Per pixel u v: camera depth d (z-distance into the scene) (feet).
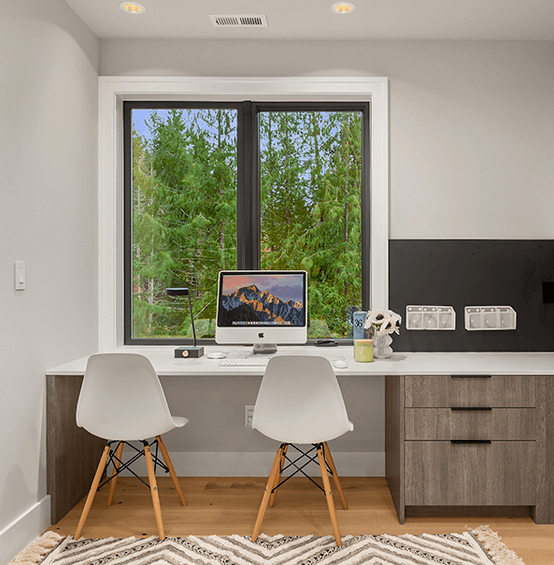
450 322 8.61
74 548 6.30
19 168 6.27
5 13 5.96
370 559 6.03
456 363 7.54
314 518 7.14
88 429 6.46
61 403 7.13
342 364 7.14
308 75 8.71
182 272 9.20
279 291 8.23
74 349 7.80
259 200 9.18
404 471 6.95
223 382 8.79
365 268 9.09
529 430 6.92
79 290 7.99
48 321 6.99
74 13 7.75
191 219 9.18
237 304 8.21
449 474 6.93
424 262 8.71
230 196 9.16
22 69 6.32
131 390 6.28
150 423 6.39
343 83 8.66
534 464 6.92
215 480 8.56
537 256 8.68
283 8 7.64
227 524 6.95
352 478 8.65
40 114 6.77
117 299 8.91
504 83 8.68
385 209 8.68
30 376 6.51
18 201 6.24
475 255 8.70
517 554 6.20
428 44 8.71
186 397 8.82
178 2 7.45
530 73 8.68
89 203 8.38
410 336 8.70
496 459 6.93
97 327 8.71
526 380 6.93
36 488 6.66
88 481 8.04
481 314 8.59
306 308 8.18
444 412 6.94
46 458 6.94
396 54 8.71
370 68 8.71
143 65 8.74
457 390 6.95
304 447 8.71
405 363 7.55
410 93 8.71
